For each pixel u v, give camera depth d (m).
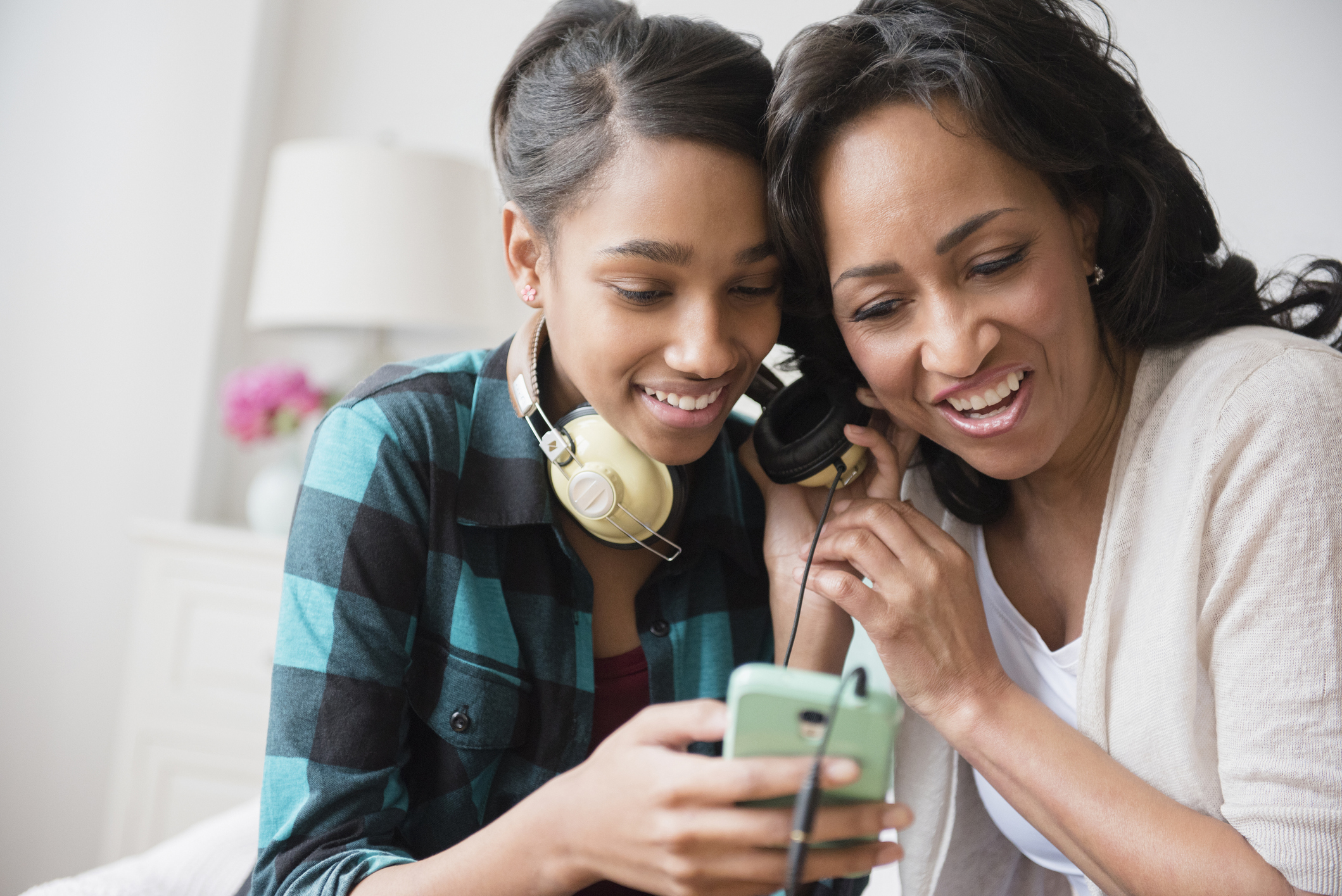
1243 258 0.94
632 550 0.97
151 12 2.51
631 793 0.61
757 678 0.57
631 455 0.88
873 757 0.57
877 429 1.00
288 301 2.13
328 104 2.60
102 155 2.50
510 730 0.89
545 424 0.92
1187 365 0.87
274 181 2.20
